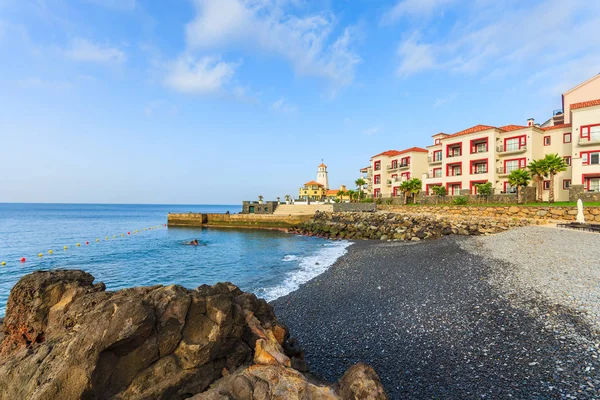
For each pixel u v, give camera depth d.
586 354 7.40
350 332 10.58
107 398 4.27
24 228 67.00
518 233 26.88
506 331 9.10
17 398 4.27
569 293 11.27
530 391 6.35
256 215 61.78
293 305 14.52
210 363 5.36
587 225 27.03
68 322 5.44
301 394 4.59
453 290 13.75
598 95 43.28
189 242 41.25
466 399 6.32
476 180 49.97
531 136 44.78
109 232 58.56
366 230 41.66
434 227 36.69
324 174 125.81
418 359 8.21
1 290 20.84
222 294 5.96
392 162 70.38
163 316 5.07
